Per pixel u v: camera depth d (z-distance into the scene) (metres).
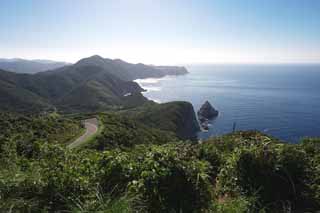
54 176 4.07
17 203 3.48
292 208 4.33
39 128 37.50
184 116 100.12
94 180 4.18
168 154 4.35
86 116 61.28
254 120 102.88
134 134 44.62
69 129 42.75
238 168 4.93
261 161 4.81
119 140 38.09
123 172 4.25
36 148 6.68
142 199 3.74
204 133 95.81
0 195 3.57
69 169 4.48
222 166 6.25
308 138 7.16
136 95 179.88
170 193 3.87
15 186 3.78
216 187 4.99
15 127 33.88
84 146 31.44
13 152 6.36
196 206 3.85
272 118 103.62
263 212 3.87
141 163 4.39
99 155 5.21
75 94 168.00
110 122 52.97
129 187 3.79
